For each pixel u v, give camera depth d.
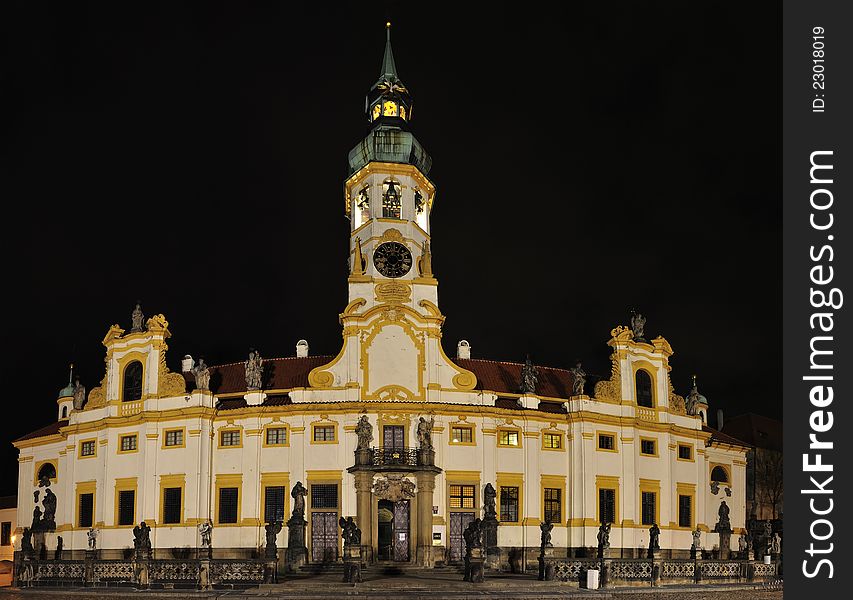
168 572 54.53
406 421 71.75
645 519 78.19
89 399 79.94
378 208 79.31
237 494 71.94
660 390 81.25
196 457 72.19
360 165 82.38
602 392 77.94
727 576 63.47
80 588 55.09
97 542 74.38
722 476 88.75
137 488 73.31
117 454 75.31
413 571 63.75
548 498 74.69
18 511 85.88
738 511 89.12
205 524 69.12
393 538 69.69
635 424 78.19
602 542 59.53
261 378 75.56
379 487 68.62
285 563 64.12
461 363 80.44
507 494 73.19
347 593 50.38
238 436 73.12
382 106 84.62
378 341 73.50
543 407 76.56
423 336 74.12
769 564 66.31
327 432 71.75
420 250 80.31
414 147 82.12
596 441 76.25
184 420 73.19
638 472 77.94
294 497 66.25
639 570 58.72
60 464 82.38
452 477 71.69
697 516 82.25
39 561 59.59
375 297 75.62
